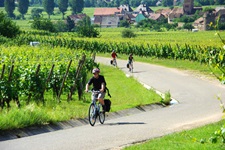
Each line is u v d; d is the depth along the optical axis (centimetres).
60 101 7462
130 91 9362
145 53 19775
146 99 7869
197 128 4394
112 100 8069
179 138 3859
